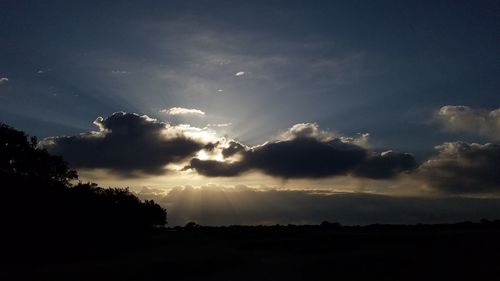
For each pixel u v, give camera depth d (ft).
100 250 177.88
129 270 117.60
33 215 155.22
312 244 196.34
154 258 154.92
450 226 285.84
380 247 171.22
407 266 118.52
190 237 262.47
